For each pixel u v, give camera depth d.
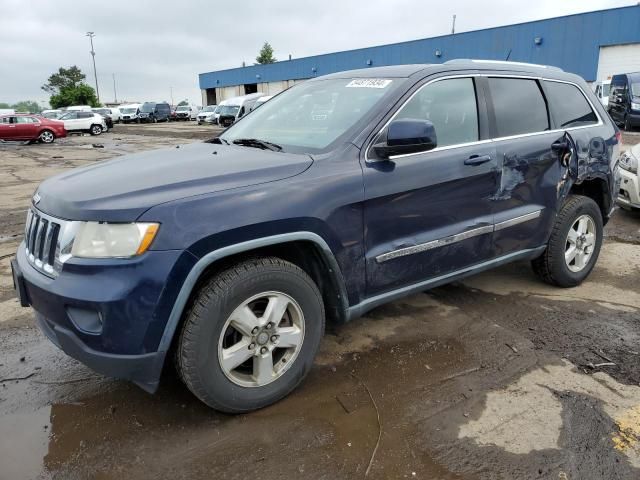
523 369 3.12
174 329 2.34
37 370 3.15
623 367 3.15
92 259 2.28
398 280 3.12
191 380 2.44
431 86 3.31
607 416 2.67
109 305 2.22
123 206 2.29
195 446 2.47
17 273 2.67
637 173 6.27
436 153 3.19
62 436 2.55
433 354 3.31
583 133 4.19
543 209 3.91
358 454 2.40
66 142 24.72
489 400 2.81
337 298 2.90
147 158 3.12
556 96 4.12
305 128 3.29
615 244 5.68
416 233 3.13
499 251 3.68
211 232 2.34
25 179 11.61
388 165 2.96
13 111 31.81
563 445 2.46
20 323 3.81
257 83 51.34
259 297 2.57
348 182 2.78
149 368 2.36
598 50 26.14
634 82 19.59
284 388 2.76
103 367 2.34
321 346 3.40
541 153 3.79
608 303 4.10
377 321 3.77
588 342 3.46
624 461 2.35
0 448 2.46
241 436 2.53
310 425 2.61
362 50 39.12
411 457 2.38
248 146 3.31
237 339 2.62
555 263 4.16
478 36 31.00
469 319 3.81
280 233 2.54
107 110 47.16
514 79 3.84
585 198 4.27
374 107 3.10
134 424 2.63
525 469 2.31
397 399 2.83
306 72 45.16
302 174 2.69
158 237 2.27
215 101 59.91
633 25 24.75
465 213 3.37
